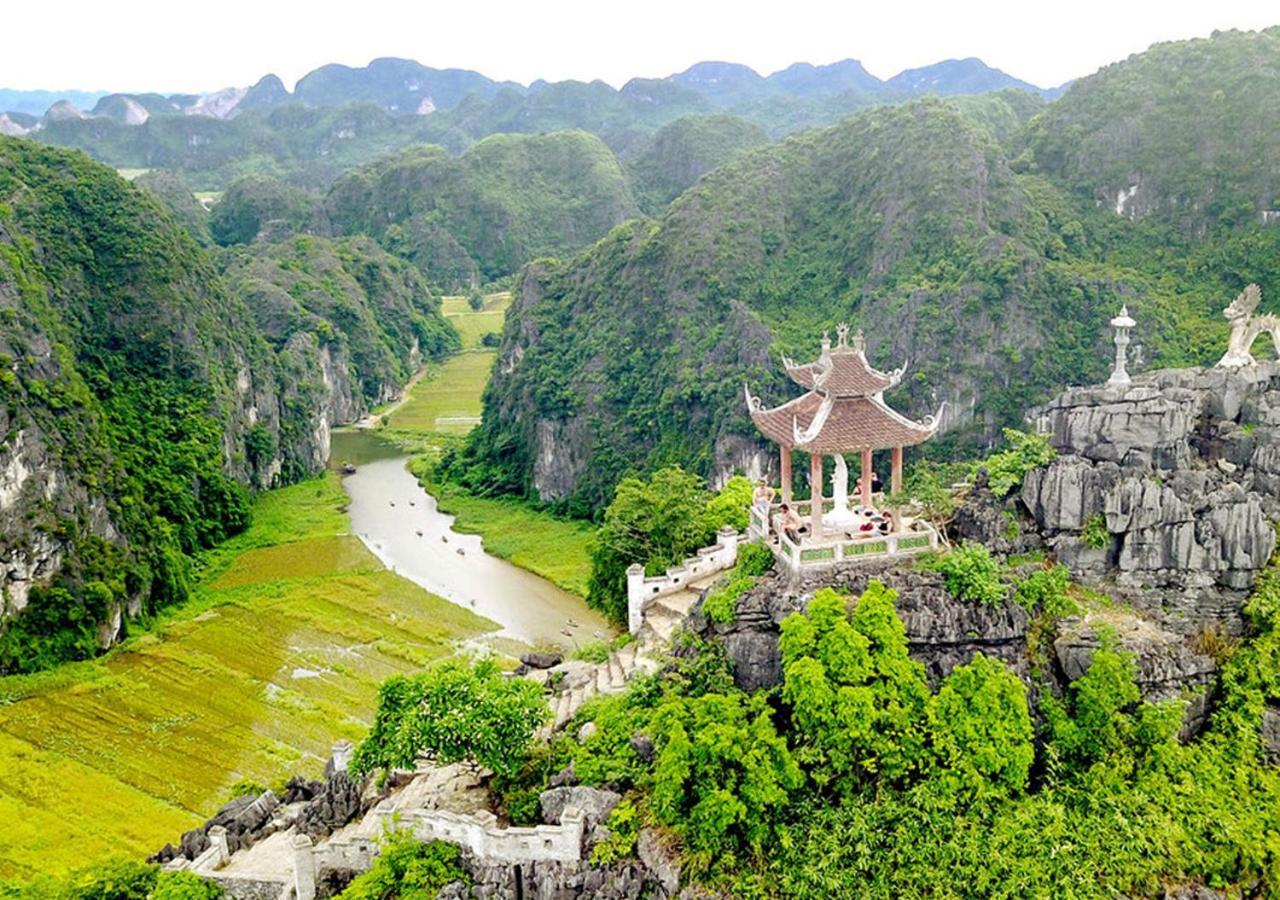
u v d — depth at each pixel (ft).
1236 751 113.09
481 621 267.39
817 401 131.13
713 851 103.45
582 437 441.68
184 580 300.81
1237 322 134.41
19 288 327.26
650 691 122.31
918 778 104.73
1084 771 109.29
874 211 483.51
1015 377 401.49
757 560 127.03
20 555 256.93
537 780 122.93
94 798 183.62
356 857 121.39
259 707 220.23
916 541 121.90
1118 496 122.01
